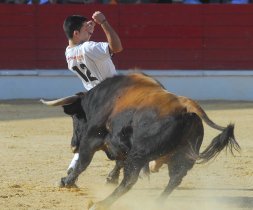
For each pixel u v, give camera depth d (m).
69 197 12.48
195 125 10.82
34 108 25.16
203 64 28.02
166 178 14.39
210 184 13.68
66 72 27.77
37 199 12.27
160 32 27.91
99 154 16.86
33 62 27.89
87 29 13.02
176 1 28.80
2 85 27.81
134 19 27.81
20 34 27.86
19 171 14.78
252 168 15.27
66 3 28.53
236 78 27.97
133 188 13.41
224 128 10.58
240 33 28.00
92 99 11.99
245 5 27.95
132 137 10.99
